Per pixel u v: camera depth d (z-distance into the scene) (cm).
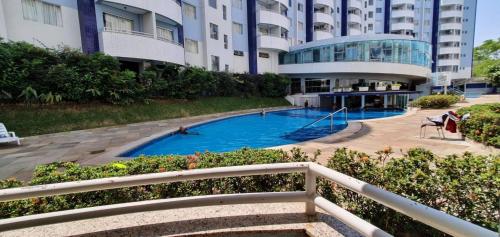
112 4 1542
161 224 226
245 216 236
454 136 802
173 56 1847
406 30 4678
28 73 1145
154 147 957
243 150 390
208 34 2345
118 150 766
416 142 731
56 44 1377
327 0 3584
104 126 1263
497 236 99
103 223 228
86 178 281
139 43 1595
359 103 2505
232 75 2352
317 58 2903
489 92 3925
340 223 220
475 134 660
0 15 1160
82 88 1306
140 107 1548
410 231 225
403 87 3281
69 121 1193
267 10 2859
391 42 2772
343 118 1838
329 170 195
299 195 220
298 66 3016
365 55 2759
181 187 284
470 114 755
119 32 1519
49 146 829
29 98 1155
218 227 220
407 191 244
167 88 1788
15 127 1030
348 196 268
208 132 1315
